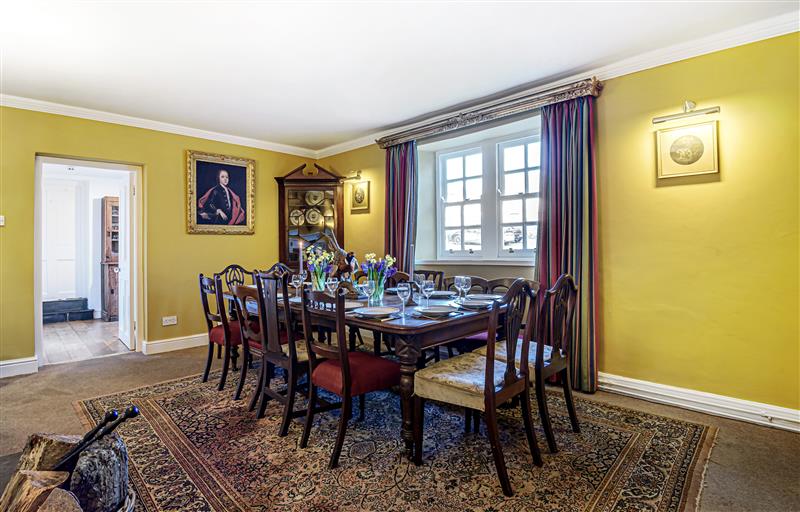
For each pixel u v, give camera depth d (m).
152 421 2.49
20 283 3.50
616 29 2.46
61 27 2.38
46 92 3.38
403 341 1.99
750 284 2.45
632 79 2.87
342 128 4.53
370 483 1.81
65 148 3.71
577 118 3.04
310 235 5.20
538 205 3.58
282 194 5.14
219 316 3.21
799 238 2.30
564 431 2.31
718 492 1.72
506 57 2.82
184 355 4.12
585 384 2.95
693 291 2.64
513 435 2.28
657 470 1.90
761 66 2.39
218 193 4.67
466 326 2.26
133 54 2.73
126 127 4.05
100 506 1.01
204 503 1.67
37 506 0.86
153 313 4.23
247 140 4.93
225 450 2.12
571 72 3.07
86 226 6.75
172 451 2.11
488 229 4.07
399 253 4.35
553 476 1.85
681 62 2.67
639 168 2.85
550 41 2.61
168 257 4.33
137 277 4.30
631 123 2.88
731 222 2.50
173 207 4.36
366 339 4.73
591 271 2.97
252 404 2.67
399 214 4.36
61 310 6.35
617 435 2.26
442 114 4.07
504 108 3.44
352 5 2.20
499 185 3.98
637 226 2.86
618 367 2.96
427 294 2.73
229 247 4.79
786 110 2.33
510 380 1.89
